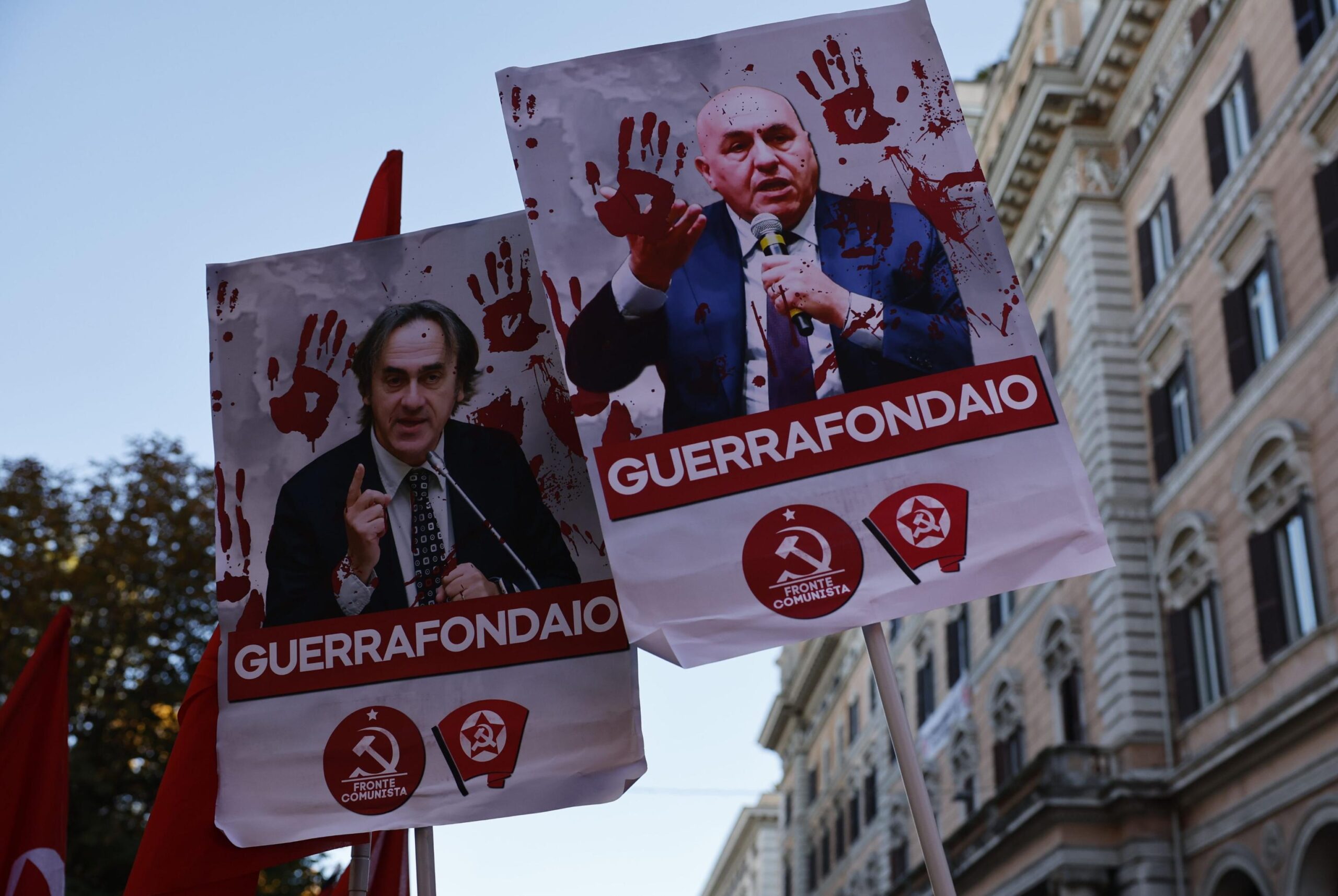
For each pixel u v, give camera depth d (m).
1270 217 19.59
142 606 22.23
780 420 5.71
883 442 5.64
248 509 6.77
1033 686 26.19
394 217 7.93
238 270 7.07
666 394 5.78
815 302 5.84
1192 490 21.75
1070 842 21.84
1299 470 18.33
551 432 6.72
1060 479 5.54
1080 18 28.17
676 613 5.47
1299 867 17.95
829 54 6.13
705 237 5.97
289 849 6.39
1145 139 24.30
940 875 5.05
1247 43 20.58
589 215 6.04
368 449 6.80
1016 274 5.78
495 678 6.38
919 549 5.50
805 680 47.16
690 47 6.20
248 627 6.60
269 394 6.93
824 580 5.48
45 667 7.76
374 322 6.96
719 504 5.62
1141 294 24.16
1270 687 18.95
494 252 7.00
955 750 30.45
